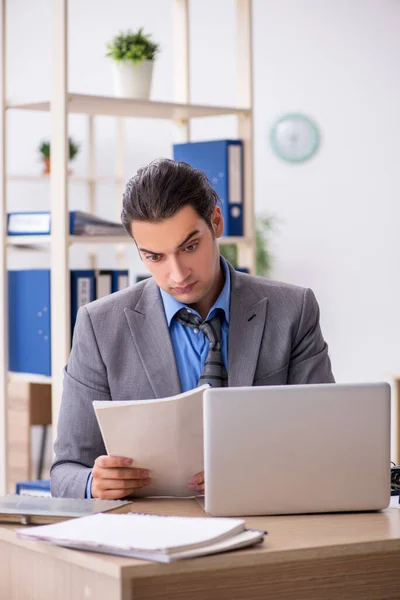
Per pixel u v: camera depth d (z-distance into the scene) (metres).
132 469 2.21
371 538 1.85
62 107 3.76
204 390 2.11
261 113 8.03
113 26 8.21
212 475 2.05
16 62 8.34
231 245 7.45
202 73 8.18
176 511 2.13
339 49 7.74
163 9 8.08
